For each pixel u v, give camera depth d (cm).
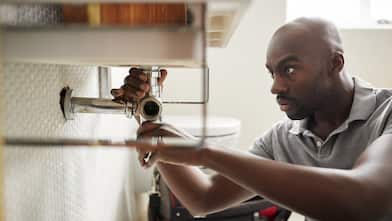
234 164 44
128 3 29
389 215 52
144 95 56
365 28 164
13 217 36
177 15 30
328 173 45
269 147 93
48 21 33
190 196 73
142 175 158
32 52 28
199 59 28
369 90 79
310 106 72
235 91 164
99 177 87
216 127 132
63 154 56
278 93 70
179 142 34
